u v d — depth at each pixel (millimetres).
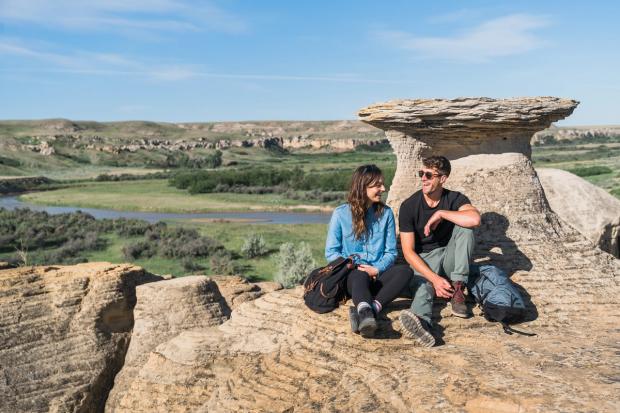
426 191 7312
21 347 12156
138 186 102750
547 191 15633
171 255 38000
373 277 7082
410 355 6520
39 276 13242
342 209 7324
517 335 7020
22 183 105438
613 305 8148
